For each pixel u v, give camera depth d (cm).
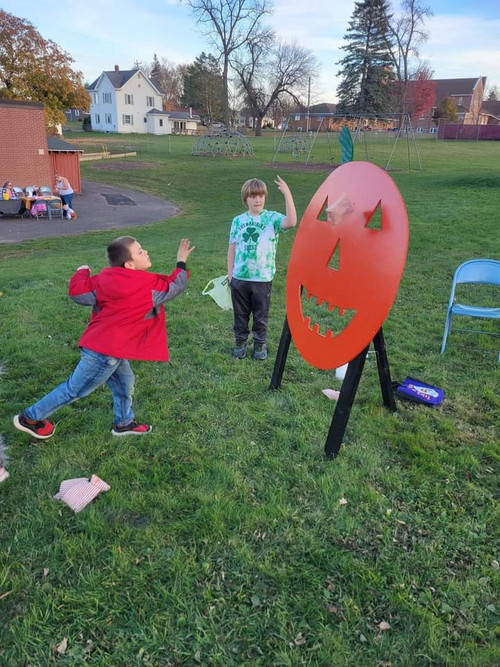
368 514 272
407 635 204
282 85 6544
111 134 6312
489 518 269
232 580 229
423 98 6169
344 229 318
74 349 482
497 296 668
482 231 1068
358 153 3850
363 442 337
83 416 360
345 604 218
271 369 448
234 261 447
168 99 9644
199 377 429
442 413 379
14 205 1862
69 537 251
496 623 211
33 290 689
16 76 2908
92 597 217
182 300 635
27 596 219
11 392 395
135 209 2114
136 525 261
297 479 298
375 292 289
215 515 262
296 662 194
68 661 193
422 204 1506
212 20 5194
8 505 274
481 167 2795
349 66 5091
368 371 446
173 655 196
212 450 326
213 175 2978
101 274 297
